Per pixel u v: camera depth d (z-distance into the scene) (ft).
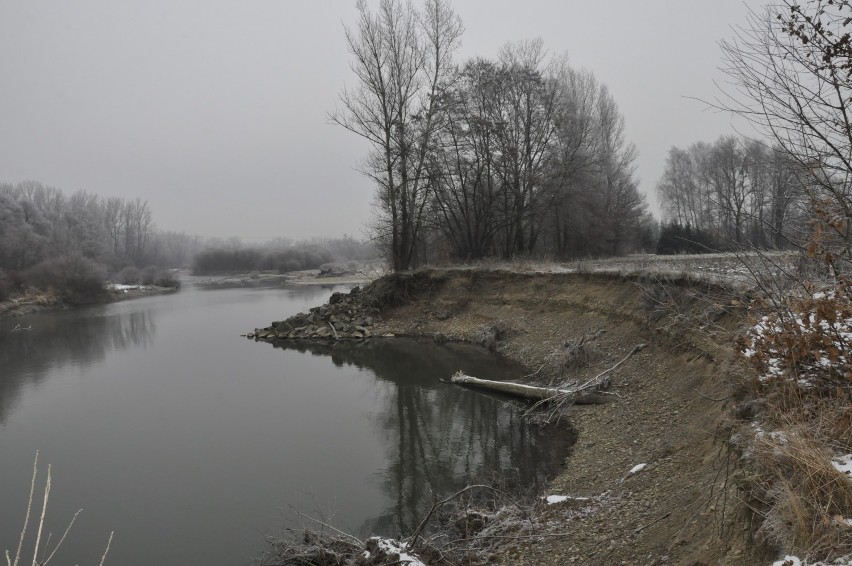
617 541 23.75
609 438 39.40
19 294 161.99
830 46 18.25
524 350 72.28
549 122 121.90
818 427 16.63
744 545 16.53
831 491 14.11
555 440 43.14
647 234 182.70
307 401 60.95
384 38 109.19
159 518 35.17
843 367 18.44
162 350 94.07
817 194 20.01
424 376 68.54
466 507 30.99
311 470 41.91
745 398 24.20
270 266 361.30
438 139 114.52
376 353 87.30
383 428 50.65
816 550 13.26
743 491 17.89
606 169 153.17
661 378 44.16
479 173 121.08
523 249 127.65
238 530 33.22
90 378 74.02
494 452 42.37
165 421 54.95
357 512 34.65
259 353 90.68
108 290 196.24
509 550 26.12
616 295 65.16
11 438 50.98
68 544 32.45
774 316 22.40
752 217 24.20
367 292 114.21
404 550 25.61
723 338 32.83
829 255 19.51
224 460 44.50
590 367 54.80
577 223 128.98
